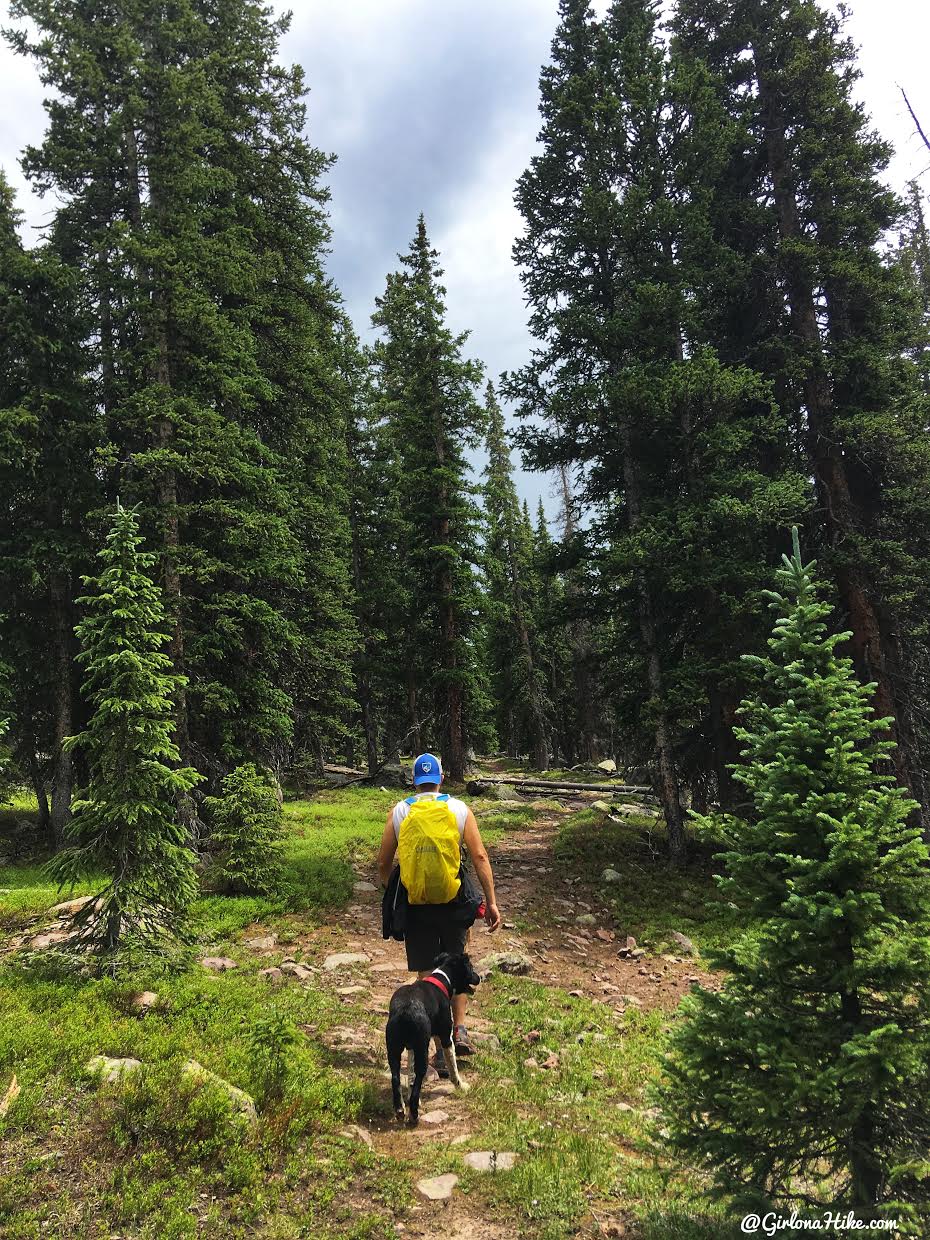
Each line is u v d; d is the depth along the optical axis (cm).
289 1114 412
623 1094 557
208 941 811
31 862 1470
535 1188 382
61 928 805
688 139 1445
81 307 1509
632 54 1476
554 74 1648
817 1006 368
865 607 1370
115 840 664
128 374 1481
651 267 1459
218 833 1072
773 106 1623
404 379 2917
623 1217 373
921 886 354
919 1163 290
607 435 1476
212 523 1412
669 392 1296
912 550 1398
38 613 1549
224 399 1461
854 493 1529
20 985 577
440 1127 454
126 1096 398
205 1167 367
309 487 1875
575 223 1513
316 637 1859
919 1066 307
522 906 1136
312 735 2111
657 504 1400
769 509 1223
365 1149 409
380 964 811
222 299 1616
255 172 1789
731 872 399
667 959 938
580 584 1470
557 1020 700
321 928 930
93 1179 345
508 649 3853
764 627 1266
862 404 1485
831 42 1562
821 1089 315
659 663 1394
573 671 3931
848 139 1553
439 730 2778
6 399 1488
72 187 1472
